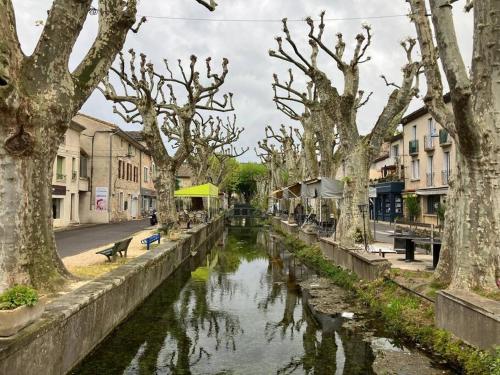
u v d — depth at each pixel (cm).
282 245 2794
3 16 680
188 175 7900
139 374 698
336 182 1833
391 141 4469
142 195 5378
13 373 477
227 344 862
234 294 1338
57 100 775
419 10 900
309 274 1672
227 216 6162
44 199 789
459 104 730
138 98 2155
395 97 1714
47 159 788
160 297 1263
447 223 978
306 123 2722
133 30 1766
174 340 884
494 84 785
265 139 5075
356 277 1296
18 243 720
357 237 1664
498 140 774
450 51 731
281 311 1127
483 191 773
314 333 918
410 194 3719
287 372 710
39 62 761
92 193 3894
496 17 786
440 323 768
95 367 715
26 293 530
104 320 825
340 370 712
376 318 997
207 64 2223
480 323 635
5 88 659
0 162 711
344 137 1708
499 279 751
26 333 511
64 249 1725
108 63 897
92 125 3931
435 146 3316
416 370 681
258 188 8712
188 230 2470
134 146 4988
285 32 1694
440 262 977
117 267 1119
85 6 800
